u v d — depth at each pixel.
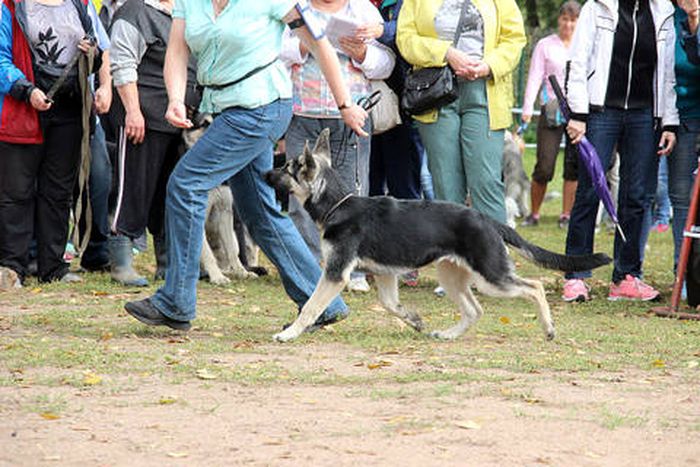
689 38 12.86
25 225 13.41
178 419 6.99
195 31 9.51
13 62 12.82
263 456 6.18
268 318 11.62
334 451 6.28
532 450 6.41
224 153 9.62
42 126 13.16
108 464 6.01
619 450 6.51
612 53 13.20
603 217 22.38
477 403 7.58
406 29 13.48
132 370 8.50
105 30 14.59
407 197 14.79
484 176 13.54
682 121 13.30
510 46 13.46
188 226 9.76
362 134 10.09
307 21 9.57
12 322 10.85
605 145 13.38
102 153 14.45
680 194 13.54
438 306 12.83
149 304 9.98
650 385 8.43
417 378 8.38
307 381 8.23
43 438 6.48
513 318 12.12
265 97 9.59
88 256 15.03
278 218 10.25
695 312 12.80
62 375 8.23
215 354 9.35
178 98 9.80
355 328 11.01
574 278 13.66
